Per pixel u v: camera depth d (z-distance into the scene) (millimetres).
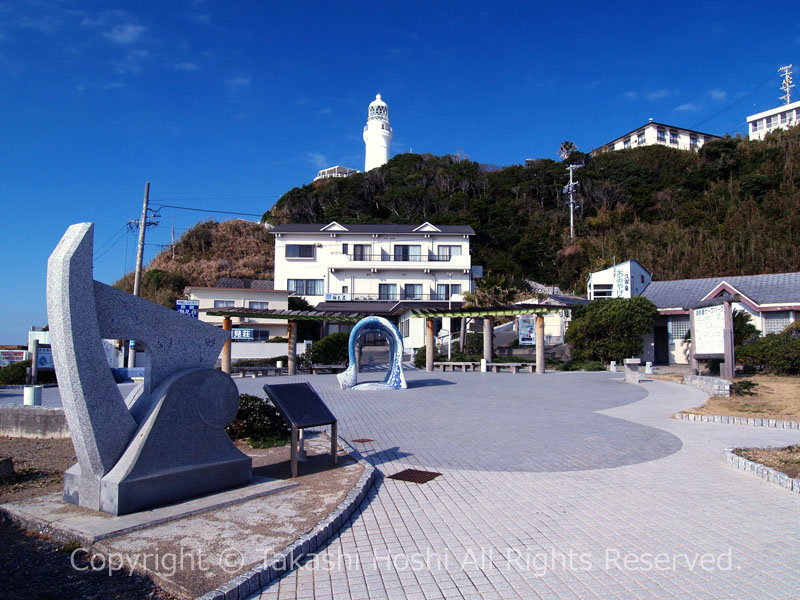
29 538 4602
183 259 57625
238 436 8375
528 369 24547
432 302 41469
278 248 43875
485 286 32625
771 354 17062
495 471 6855
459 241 44750
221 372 5816
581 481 6352
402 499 5715
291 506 5180
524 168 69938
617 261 46188
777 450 7613
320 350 25953
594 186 62031
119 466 5004
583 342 26938
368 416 11477
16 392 18297
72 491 5230
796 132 59625
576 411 11922
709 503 5488
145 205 24266
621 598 3529
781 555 4191
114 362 24141
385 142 87750
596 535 4648
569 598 3535
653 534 4656
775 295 24406
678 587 3680
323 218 62875
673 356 27672
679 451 7883
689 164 62219
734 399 12328
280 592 3652
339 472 6500
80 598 3582
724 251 43438
